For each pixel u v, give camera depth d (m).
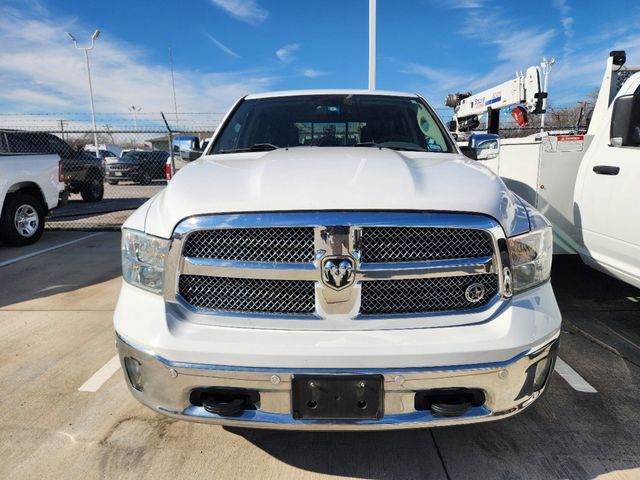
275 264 1.75
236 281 1.79
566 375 2.88
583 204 3.57
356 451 2.20
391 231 1.76
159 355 1.75
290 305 1.78
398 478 2.03
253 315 1.77
